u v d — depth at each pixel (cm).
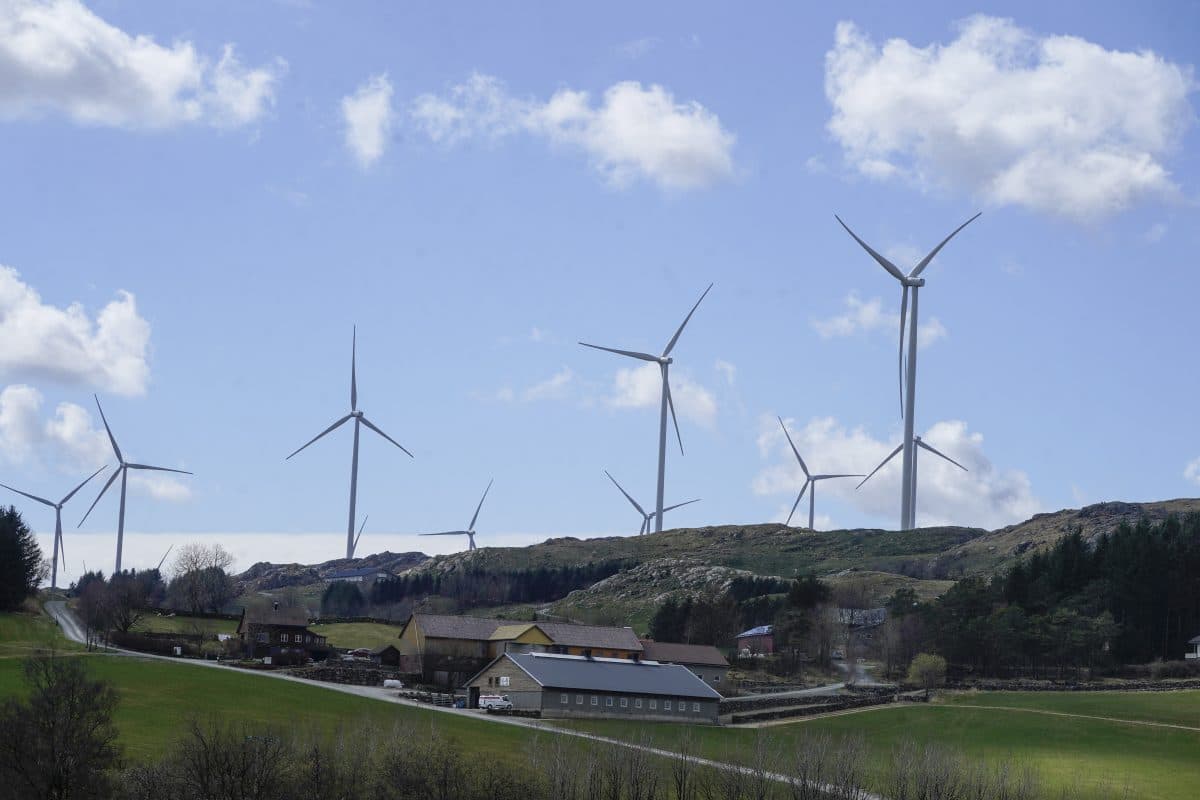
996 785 11912
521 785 10950
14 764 10031
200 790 10175
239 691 15312
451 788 10781
